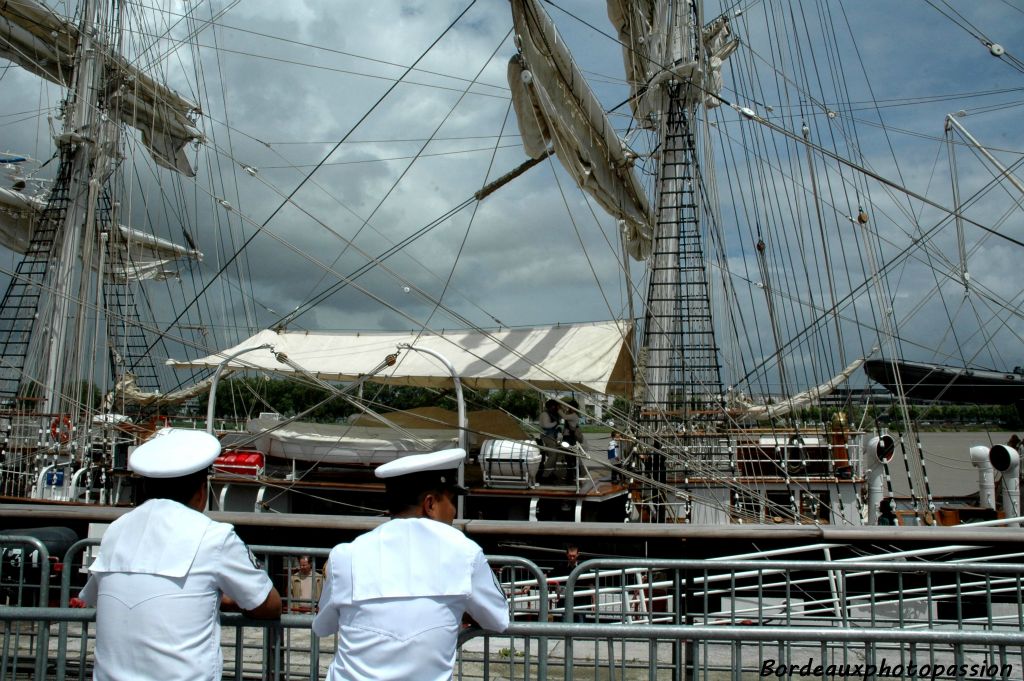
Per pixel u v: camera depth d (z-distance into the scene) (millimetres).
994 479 20531
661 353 18594
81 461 18047
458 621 3865
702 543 9398
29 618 4410
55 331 24438
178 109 29188
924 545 11180
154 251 30688
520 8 14719
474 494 15070
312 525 8180
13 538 6207
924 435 48406
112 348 23453
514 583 6480
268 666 4312
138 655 3828
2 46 25359
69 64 26672
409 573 3822
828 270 23312
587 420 15367
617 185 18500
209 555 3998
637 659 8062
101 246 23641
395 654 3705
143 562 3943
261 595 4133
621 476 17000
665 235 19250
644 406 17641
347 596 3836
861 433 18750
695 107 20047
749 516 15648
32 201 27391
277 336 19906
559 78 15758
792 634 4176
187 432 4387
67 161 25641
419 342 19062
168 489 4191
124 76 26000
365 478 16719
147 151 29219
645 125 20203
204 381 20203
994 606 11125
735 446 17062
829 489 18172
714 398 18203
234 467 15617
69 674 6535
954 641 4137
